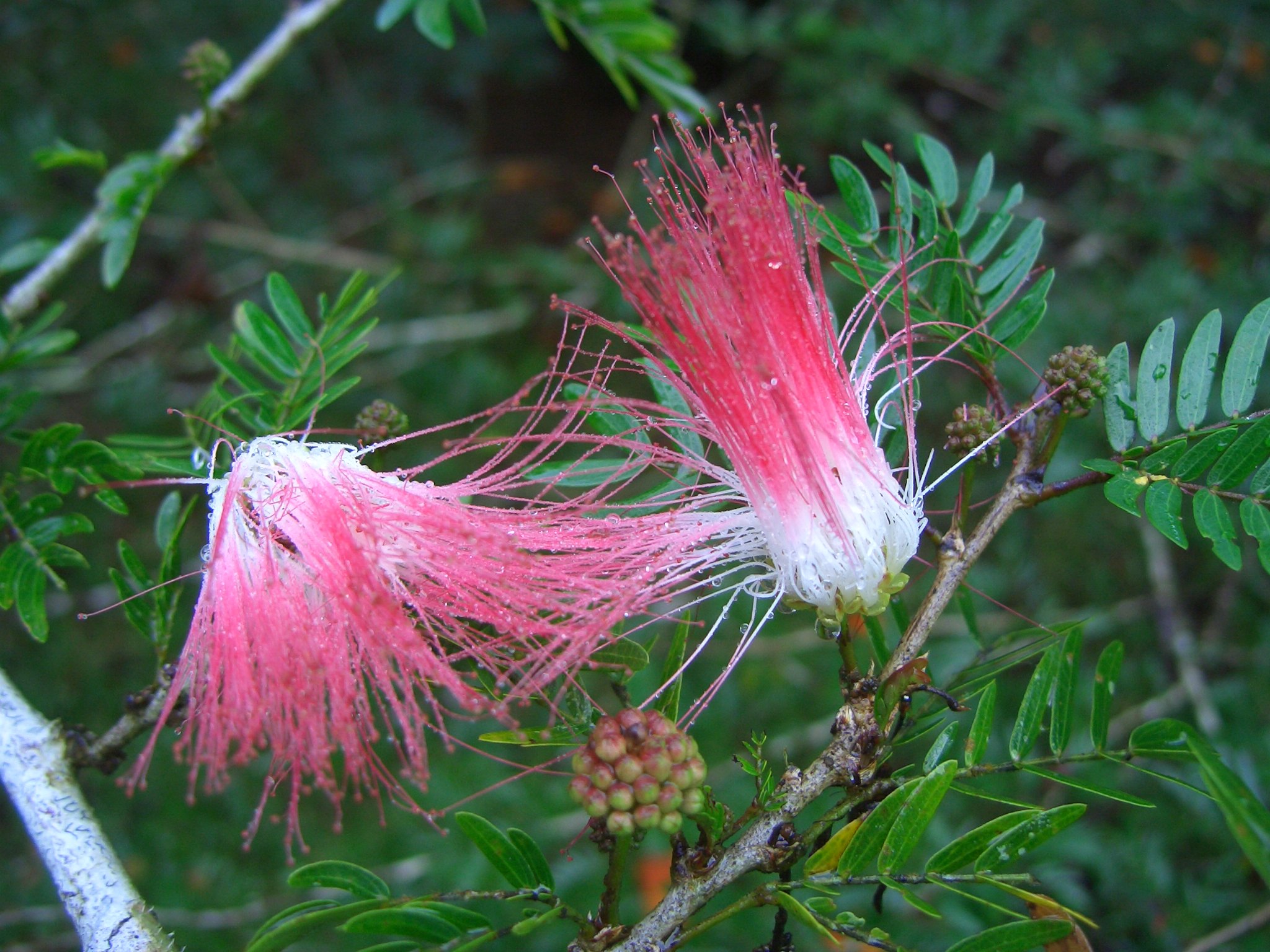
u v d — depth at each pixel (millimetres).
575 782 136
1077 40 344
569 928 245
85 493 150
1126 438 156
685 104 231
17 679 294
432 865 251
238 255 373
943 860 138
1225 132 307
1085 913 237
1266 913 221
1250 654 272
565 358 344
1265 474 148
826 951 228
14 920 241
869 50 337
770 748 260
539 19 403
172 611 162
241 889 268
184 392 353
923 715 157
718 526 150
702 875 140
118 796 283
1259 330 157
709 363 145
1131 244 334
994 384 165
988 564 282
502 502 170
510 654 146
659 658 274
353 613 141
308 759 139
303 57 365
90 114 352
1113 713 272
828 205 303
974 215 179
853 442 148
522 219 456
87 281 354
